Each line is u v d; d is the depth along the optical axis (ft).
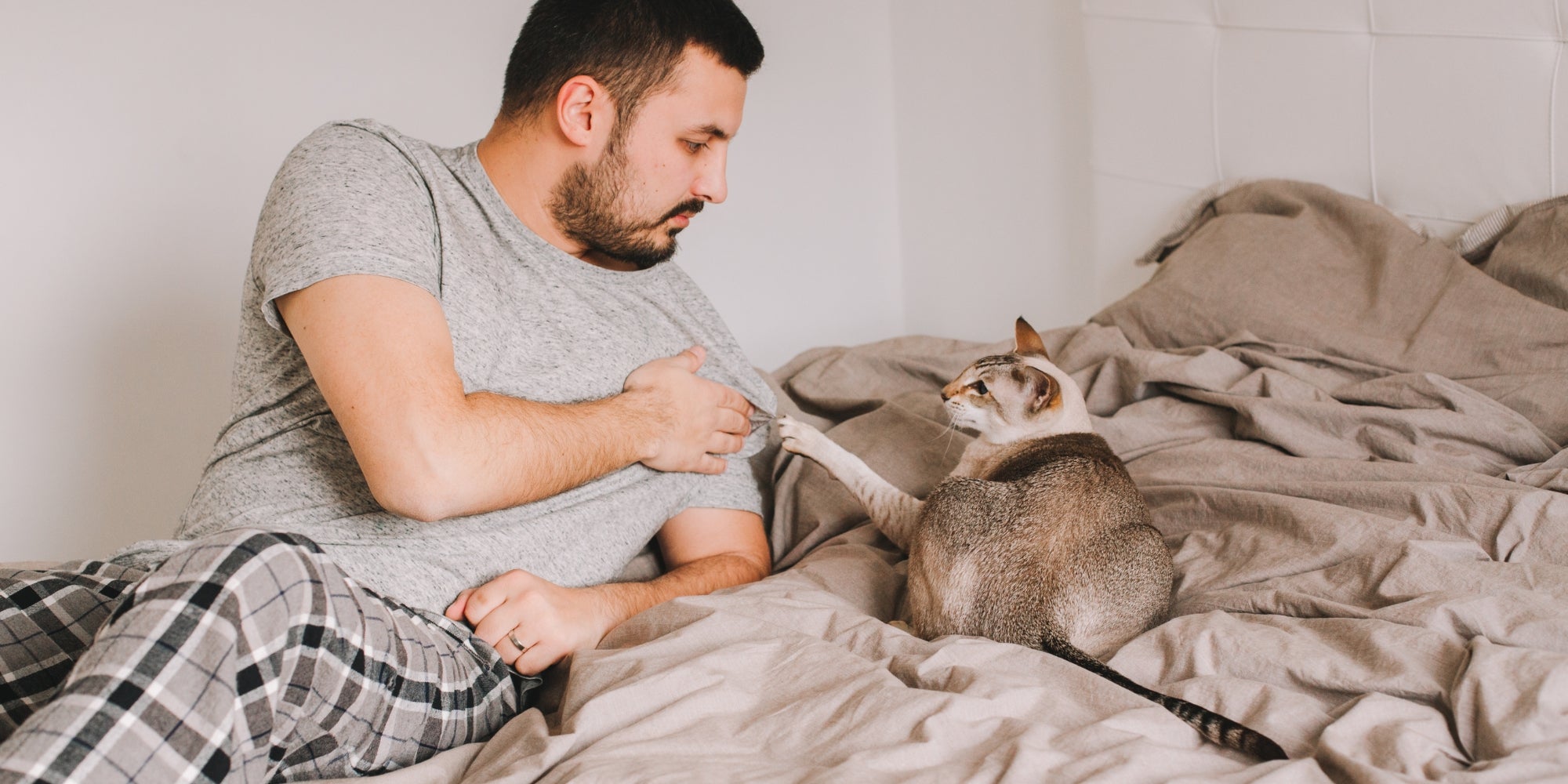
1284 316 5.75
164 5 6.93
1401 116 6.08
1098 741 2.69
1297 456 4.79
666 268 4.71
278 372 3.66
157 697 2.38
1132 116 7.45
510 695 3.56
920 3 9.49
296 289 3.33
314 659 2.73
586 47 3.73
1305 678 3.17
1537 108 5.55
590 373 4.09
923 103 9.68
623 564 4.32
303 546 2.78
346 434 3.28
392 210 3.56
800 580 4.33
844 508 5.13
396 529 3.60
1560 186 5.52
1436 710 2.93
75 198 6.82
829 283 9.98
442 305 3.65
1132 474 5.05
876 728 2.83
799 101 9.57
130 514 7.12
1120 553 4.00
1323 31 6.35
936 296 10.02
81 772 2.26
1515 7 5.54
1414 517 4.07
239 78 7.19
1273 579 3.96
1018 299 9.23
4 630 2.98
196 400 7.23
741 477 4.84
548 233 4.08
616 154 3.86
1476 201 5.86
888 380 6.54
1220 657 3.38
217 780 2.46
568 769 2.77
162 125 7.00
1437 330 5.24
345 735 2.92
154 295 7.06
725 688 3.14
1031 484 4.20
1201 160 7.11
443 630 3.45
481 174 3.97
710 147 4.02
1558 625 3.14
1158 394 5.69
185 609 2.49
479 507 3.41
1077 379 5.93
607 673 3.31
